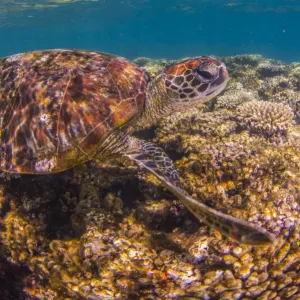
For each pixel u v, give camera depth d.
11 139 0.70
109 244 0.59
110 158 0.74
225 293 0.54
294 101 1.53
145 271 0.54
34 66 0.74
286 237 0.56
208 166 0.70
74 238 0.68
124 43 21.28
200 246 0.55
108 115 0.69
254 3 9.77
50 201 0.73
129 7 9.70
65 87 0.70
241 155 0.69
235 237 0.45
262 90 1.79
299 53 12.87
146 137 1.10
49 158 0.67
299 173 0.69
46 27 12.77
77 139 0.66
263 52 13.09
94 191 0.71
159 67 2.00
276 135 1.11
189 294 0.54
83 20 11.80
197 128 1.03
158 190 0.71
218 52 12.12
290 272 0.55
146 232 0.64
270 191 0.62
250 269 0.52
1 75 0.75
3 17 8.77
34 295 0.66
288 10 11.88
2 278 0.68
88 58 0.78
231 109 1.37
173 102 0.78
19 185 0.74
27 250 0.67
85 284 0.57
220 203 0.64
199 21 17.88
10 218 0.71
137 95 0.75
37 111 0.68
